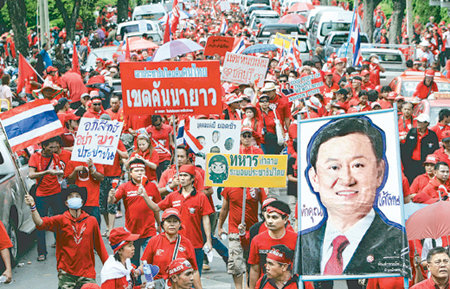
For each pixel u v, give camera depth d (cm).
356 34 2447
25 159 1311
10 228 1149
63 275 913
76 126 1420
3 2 4397
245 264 972
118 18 5753
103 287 716
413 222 784
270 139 1499
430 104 1644
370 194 727
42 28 3853
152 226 1039
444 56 3556
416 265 852
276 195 1503
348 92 1733
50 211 1209
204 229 988
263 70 1686
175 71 1060
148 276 759
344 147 732
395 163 722
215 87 1062
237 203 1010
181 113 1067
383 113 724
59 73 2112
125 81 1063
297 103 1661
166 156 1454
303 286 731
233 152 1184
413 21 4578
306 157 740
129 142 1534
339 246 728
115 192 1037
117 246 787
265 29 3897
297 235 742
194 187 980
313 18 4241
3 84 1995
